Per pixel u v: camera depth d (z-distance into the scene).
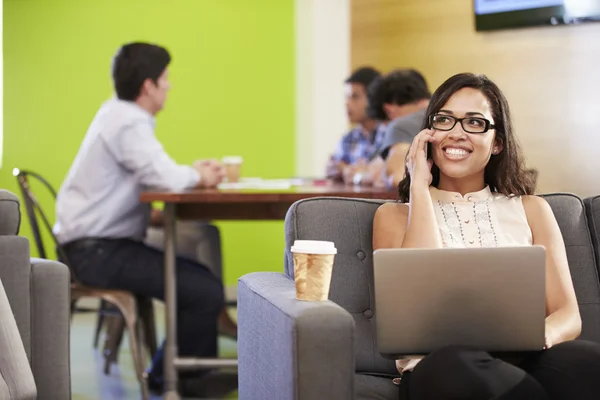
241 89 8.54
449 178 2.90
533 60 6.61
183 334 4.72
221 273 6.06
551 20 6.40
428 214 2.73
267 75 8.56
